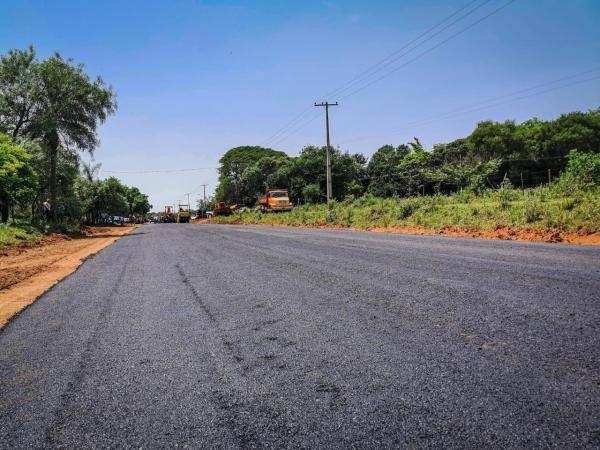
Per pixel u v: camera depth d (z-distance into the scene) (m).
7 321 4.54
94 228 45.91
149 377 2.72
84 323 4.24
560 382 2.25
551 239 9.35
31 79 28.12
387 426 1.94
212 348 3.21
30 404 2.44
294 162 65.44
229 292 5.30
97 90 29.91
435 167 54.09
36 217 30.50
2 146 23.64
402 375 2.47
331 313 3.95
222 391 2.43
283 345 3.16
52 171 29.70
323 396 2.28
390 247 9.14
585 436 1.76
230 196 86.25
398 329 3.33
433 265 6.26
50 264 10.08
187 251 11.20
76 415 2.26
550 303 3.78
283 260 8.00
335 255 8.23
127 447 1.91
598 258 6.21
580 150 52.97
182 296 5.26
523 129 59.69
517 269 5.55
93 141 30.72
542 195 15.88
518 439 1.77
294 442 1.86
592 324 3.14
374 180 60.53
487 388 2.23
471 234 11.94
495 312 3.60
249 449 1.83
